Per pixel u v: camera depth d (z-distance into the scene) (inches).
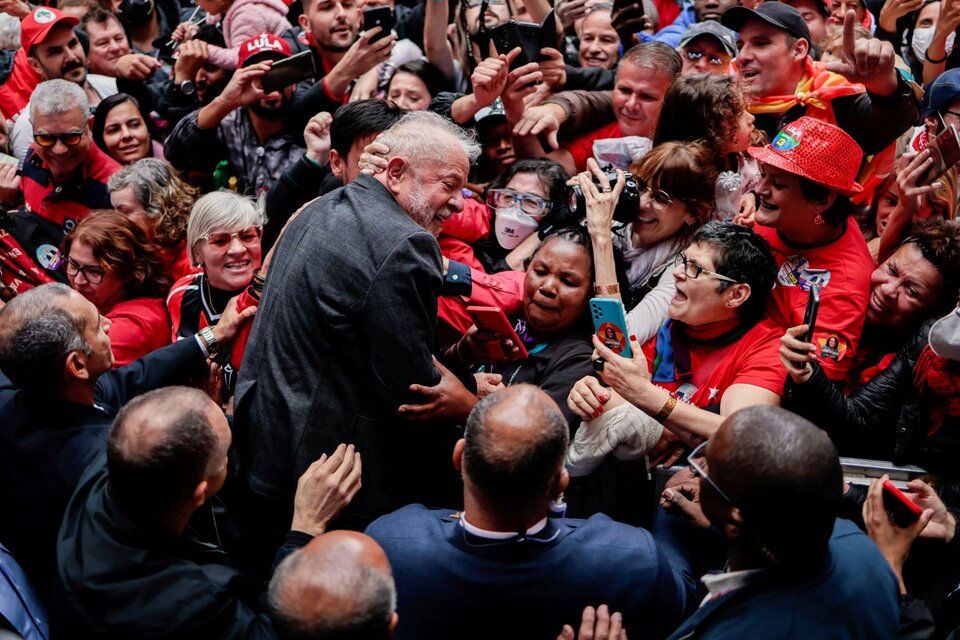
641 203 125.6
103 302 135.5
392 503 102.2
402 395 97.9
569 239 121.3
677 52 151.9
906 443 109.6
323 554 69.0
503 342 112.7
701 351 116.3
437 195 101.7
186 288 133.9
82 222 135.2
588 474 111.6
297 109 166.1
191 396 84.7
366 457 100.3
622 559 83.4
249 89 160.7
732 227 112.0
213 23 211.8
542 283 121.0
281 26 194.2
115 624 81.1
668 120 130.9
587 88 172.2
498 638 83.4
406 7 223.0
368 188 101.0
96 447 94.2
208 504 95.0
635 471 111.5
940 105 127.1
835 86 137.6
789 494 70.3
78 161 163.2
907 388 111.2
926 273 114.0
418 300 96.1
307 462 99.6
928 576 103.7
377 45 160.4
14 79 196.9
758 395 107.6
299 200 145.9
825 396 106.0
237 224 129.1
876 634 73.9
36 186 167.2
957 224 116.2
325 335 98.6
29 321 94.3
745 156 130.7
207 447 82.9
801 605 72.1
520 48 145.6
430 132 102.1
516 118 151.3
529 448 78.5
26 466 94.7
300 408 99.3
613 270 119.8
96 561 82.3
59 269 159.5
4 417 96.0
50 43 192.1
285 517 103.4
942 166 120.1
